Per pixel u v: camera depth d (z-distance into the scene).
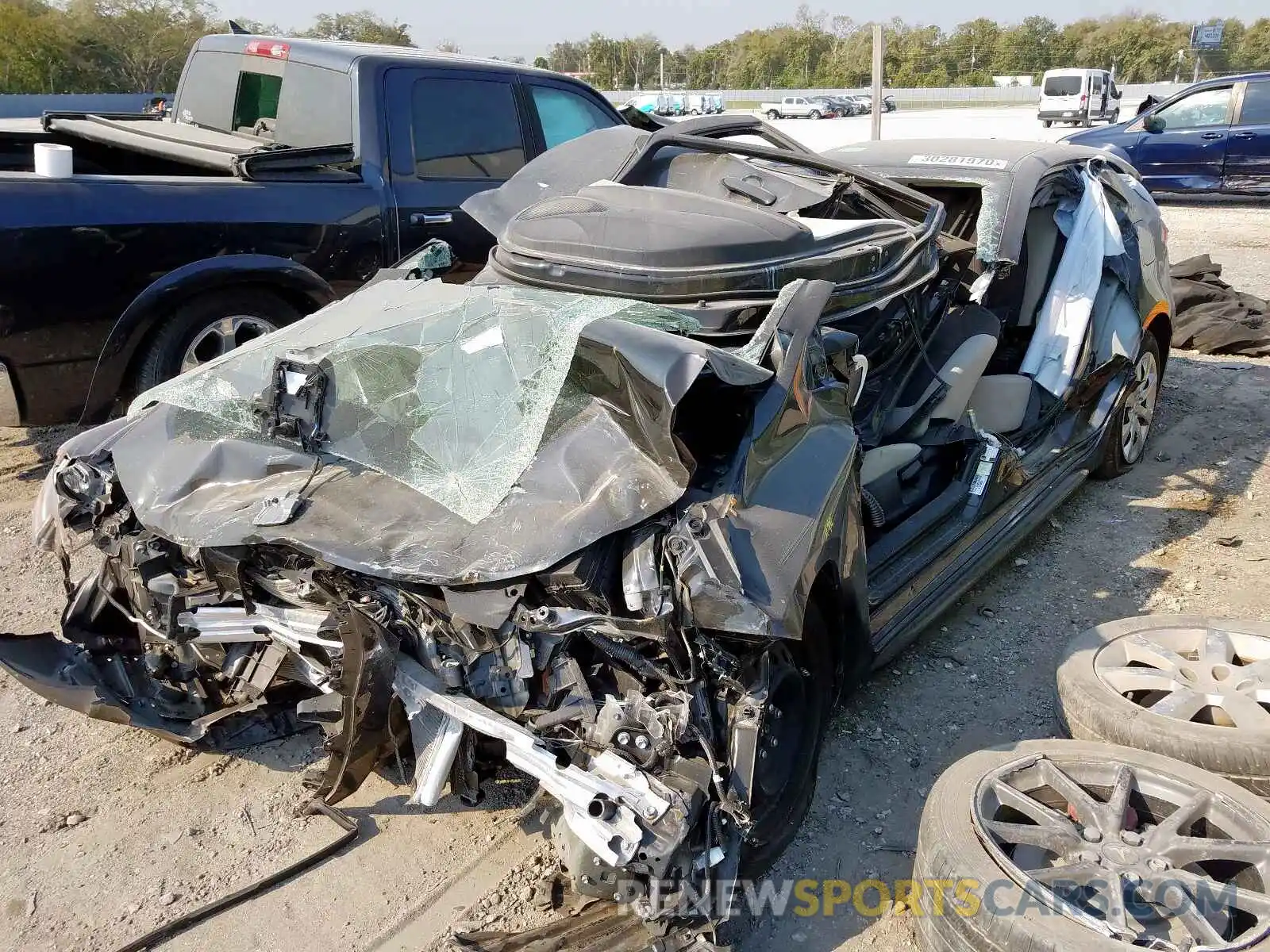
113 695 3.03
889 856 2.88
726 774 2.30
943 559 3.79
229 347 5.29
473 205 4.23
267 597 2.76
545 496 2.50
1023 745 2.79
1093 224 5.07
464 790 2.49
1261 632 3.32
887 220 3.96
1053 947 2.16
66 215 4.62
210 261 5.05
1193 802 2.57
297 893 2.74
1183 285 8.06
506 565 2.32
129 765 3.29
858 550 2.88
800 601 2.38
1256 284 9.42
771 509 2.50
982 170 5.11
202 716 3.14
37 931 2.62
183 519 2.73
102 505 2.93
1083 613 4.19
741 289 3.26
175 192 4.96
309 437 2.84
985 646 3.96
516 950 2.40
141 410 3.22
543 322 2.86
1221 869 2.56
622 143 4.29
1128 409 5.39
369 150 5.66
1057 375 4.83
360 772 2.40
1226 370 7.22
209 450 2.93
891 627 3.38
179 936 2.61
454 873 2.80
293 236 5.33
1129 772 2.68
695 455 2.65
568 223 3.51
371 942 2.58
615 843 2.10
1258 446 5.88
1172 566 4.55
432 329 3.06
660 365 2.44
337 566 2.46
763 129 4.45
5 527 4.88
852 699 3.59
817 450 2.78
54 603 4.20
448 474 2.65
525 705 2.36
